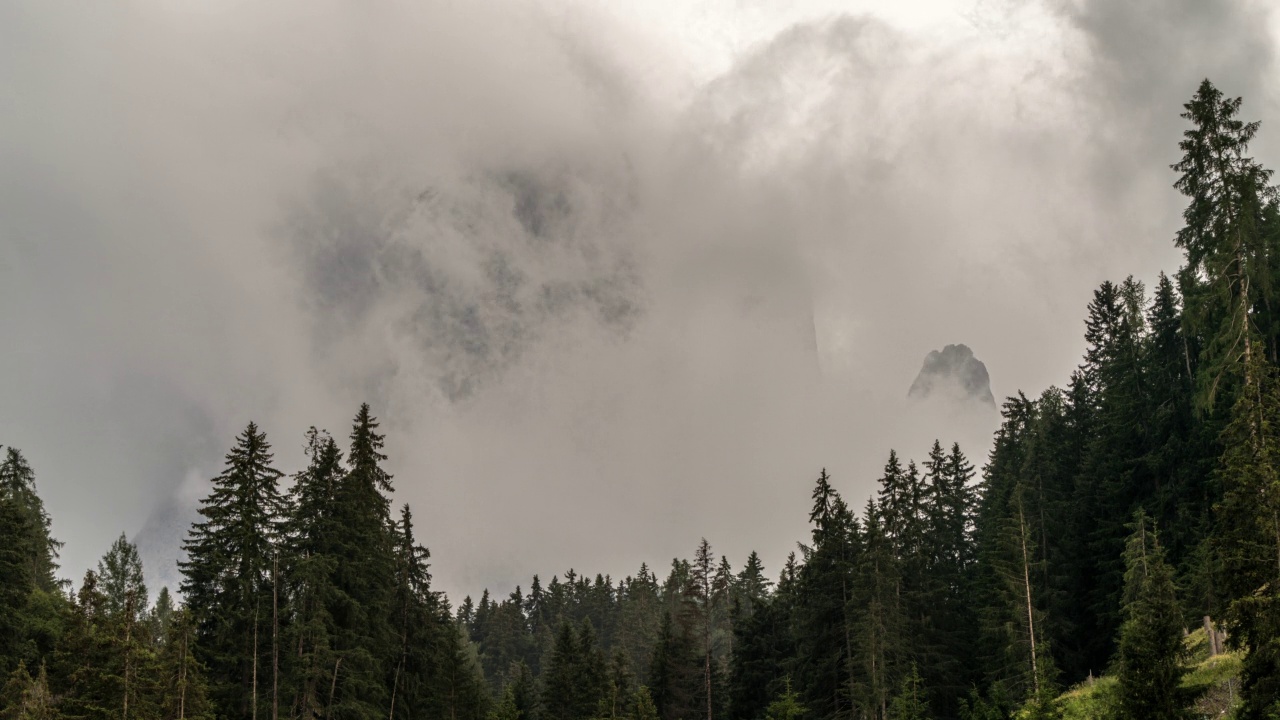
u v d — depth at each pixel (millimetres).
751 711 69812
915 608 58094
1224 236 38188
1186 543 45344
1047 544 55938
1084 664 52906
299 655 45000
